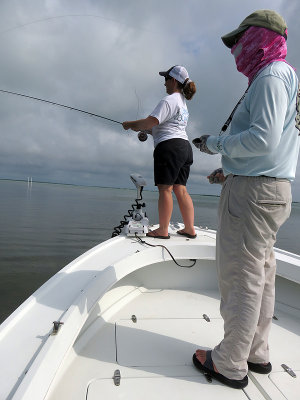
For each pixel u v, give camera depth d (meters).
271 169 1.04
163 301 1.96
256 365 1.26
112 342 1.46
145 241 2.35
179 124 2.34
